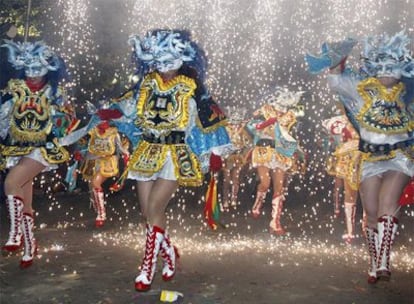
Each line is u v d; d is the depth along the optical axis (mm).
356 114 5285
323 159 12094
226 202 10031
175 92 4770
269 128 8281
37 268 5344
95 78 12578
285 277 5160
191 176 4750
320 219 9047
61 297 4426
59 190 11070
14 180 5391
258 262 5758
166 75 4867
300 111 8516
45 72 5520
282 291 4691
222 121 4812
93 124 5250
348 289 4793
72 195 10938
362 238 7328
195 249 6398
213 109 4812
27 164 5453
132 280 4961
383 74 5160
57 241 6727
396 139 5094
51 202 10023
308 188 12062
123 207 10000
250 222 8570
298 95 8469
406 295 4645
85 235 7203
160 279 5039
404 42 5180
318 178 12383
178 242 6816
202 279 5047
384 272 4934
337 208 9086
